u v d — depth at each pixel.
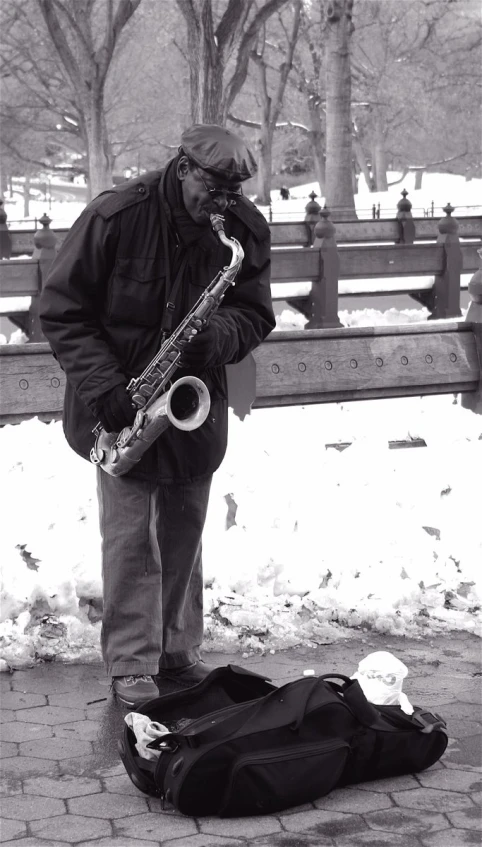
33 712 3.64
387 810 3.06
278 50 45.31
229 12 23.39
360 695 3.20
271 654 4.16
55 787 3.17
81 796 3.12
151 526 3.76
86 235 3.52
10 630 4.15
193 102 24.08
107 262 3.55
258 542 4.80
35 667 4.01
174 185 3.51
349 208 27.50
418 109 49.62
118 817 3.01
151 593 3.77
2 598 4.23
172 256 3.60
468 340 6.73
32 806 3.05
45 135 46.38
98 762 3.32
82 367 3.56
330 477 5.20
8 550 4.49
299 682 3.20
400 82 47.16
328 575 4.71
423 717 3.31
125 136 48.06
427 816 3.03
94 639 4.21
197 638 4.04
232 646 4.22
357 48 48.38
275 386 6.25
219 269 3.70
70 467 5.16
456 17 46.12
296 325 11.76
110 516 3.78
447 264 11.71
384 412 6.84
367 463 5.31
